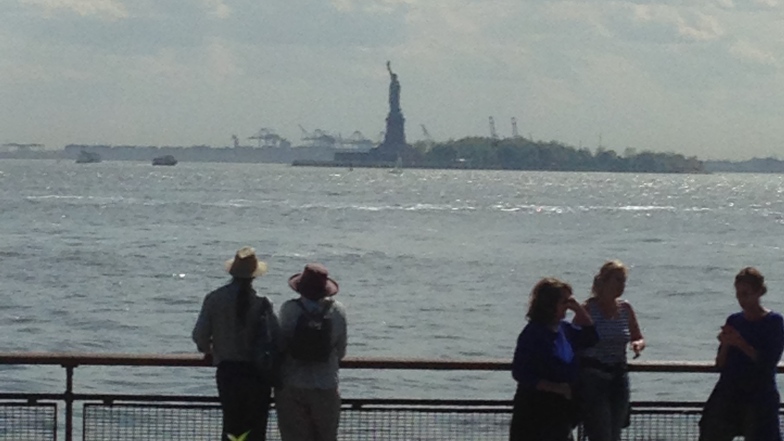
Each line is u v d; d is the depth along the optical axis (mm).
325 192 174375
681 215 130000
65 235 80688
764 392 11828
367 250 73000
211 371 26875
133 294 49062
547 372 11039
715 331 41906
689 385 26203
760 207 161625
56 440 12031
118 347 35781
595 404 11797
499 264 65875
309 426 11688
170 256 66188
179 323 40938
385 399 12242
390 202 143625
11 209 110062
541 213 125250
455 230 94500
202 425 12062
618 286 11867
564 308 11211
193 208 117438
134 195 146375
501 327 41375
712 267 68000
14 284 51969
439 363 12102
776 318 11820
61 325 40344
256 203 130875
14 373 26672
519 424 11219
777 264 71312
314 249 72875
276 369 11484
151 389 25094
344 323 11633
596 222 111000
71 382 11969
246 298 11570
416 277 58188
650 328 42594
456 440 12289
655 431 12711
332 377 11617
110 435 12039
